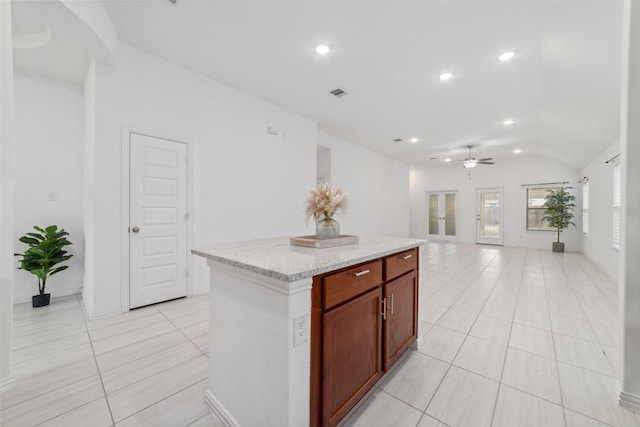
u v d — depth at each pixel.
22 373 1.73
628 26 1.45
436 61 2.92
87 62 2.82
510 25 2.33
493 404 1.47
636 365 1.43
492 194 8.41
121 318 2.59
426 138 5.93
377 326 1.58
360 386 1.41
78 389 1.58
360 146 6.67
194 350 2.03
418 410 1.43
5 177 1.57
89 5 2.10
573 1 1.92
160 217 2.96
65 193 3.26
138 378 1.69
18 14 2.30
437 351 2.03
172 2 2.17
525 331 2.35
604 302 3.08
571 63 2.64
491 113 4.37
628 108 1.45
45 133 3.13
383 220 7.63
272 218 4.11
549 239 7.38
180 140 3.10
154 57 2.89
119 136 2.68
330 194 1.84
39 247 2.84
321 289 1.18
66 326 2.41
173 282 3.07
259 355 1.15
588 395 1.53
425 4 2.12
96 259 2.57
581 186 6.90
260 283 1.13
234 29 2.48
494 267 4.99
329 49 2.75
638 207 1.43
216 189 3.44
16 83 2.96
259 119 3.92
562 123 4.34
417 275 2.10
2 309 1.56
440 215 9.44
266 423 1.12
